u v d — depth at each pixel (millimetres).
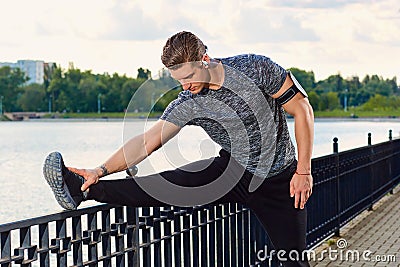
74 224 4152
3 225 3568
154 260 4895
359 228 10438
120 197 4434
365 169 11812
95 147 40031
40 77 110062
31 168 26859
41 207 15125
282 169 4793
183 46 4285
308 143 4664
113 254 4461
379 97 83562
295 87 4629
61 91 107875
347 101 81500
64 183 4113
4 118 110125
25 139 52000
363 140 34781
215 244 5590
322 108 80312
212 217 5543
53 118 108750
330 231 9289
